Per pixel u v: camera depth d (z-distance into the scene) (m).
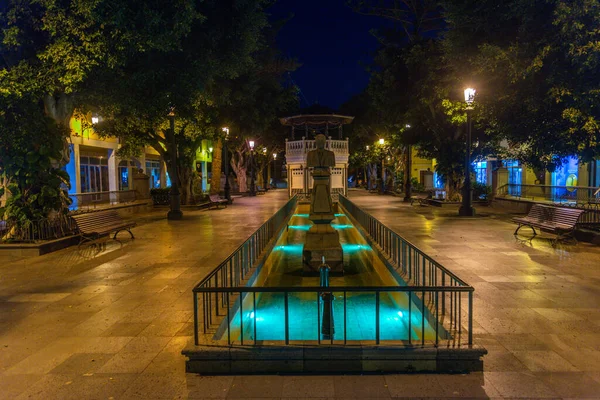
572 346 4.58
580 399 3.55
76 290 7.02
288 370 4.12
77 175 23.77
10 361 4.38
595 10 8.74
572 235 10.72
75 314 5.81
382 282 8.88
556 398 3.58
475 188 24.94
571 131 10.09
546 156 12.49
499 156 21.36
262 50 27.88
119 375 4.06
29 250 9.88
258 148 42.84
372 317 6.75
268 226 10.61
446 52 16.56
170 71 11.20
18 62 10.05
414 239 11.76
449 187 23.48
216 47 12.10
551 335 4.88
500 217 17.44
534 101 10.64
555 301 6.12
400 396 3.64
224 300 6.10
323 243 9.83
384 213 19.42
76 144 23.73
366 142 43.97
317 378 3.99
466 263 8.66
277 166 73.38
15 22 9.40
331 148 29.73
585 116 9.72
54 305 6.23
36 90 9.70
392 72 22.03
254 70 26.52
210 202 23.17
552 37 9.88
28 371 4.16
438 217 17.61
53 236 11.01
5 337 5.03
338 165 30.44
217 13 11.39
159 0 9.06
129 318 5.62
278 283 9.01
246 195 37.41
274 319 6.72
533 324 5.20
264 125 29.34
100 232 11.12
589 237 10.95
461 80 16.48
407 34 22.88
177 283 7.41
